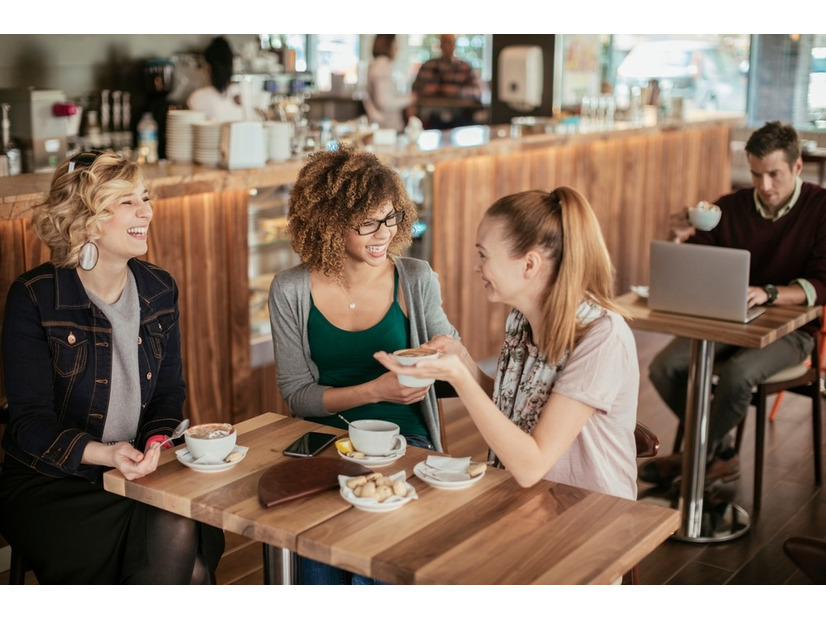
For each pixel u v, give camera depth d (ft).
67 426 8.14
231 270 12.76
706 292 10.95
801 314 11.18
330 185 8.35
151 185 11.09
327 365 8.89
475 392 6.30
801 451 14.07
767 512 12.01
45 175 11.16
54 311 7.95
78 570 7.61
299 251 8.71
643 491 12.43
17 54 17.30
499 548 5.66
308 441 7.32
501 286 6.88
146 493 6.55
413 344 8.95
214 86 17.34
